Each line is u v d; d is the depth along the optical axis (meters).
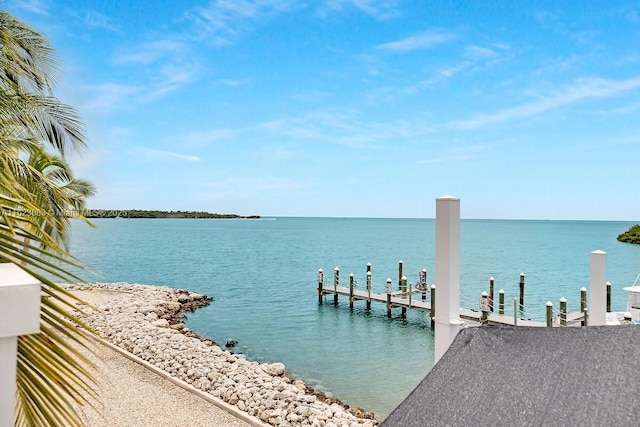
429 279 28.30
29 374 2.01
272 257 39.69
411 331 15.19
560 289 23.70
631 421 2.05
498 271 29.80
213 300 20.55
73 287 19.03
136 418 6.50
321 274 19.86
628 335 2.38
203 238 66.44
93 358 9.17
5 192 2.13
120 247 48.56
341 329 15.39
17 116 3.16
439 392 2.58
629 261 35.72
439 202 4.10
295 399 7.36
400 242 60.19
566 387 2.30
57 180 9.50
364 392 9.45
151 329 11.59
